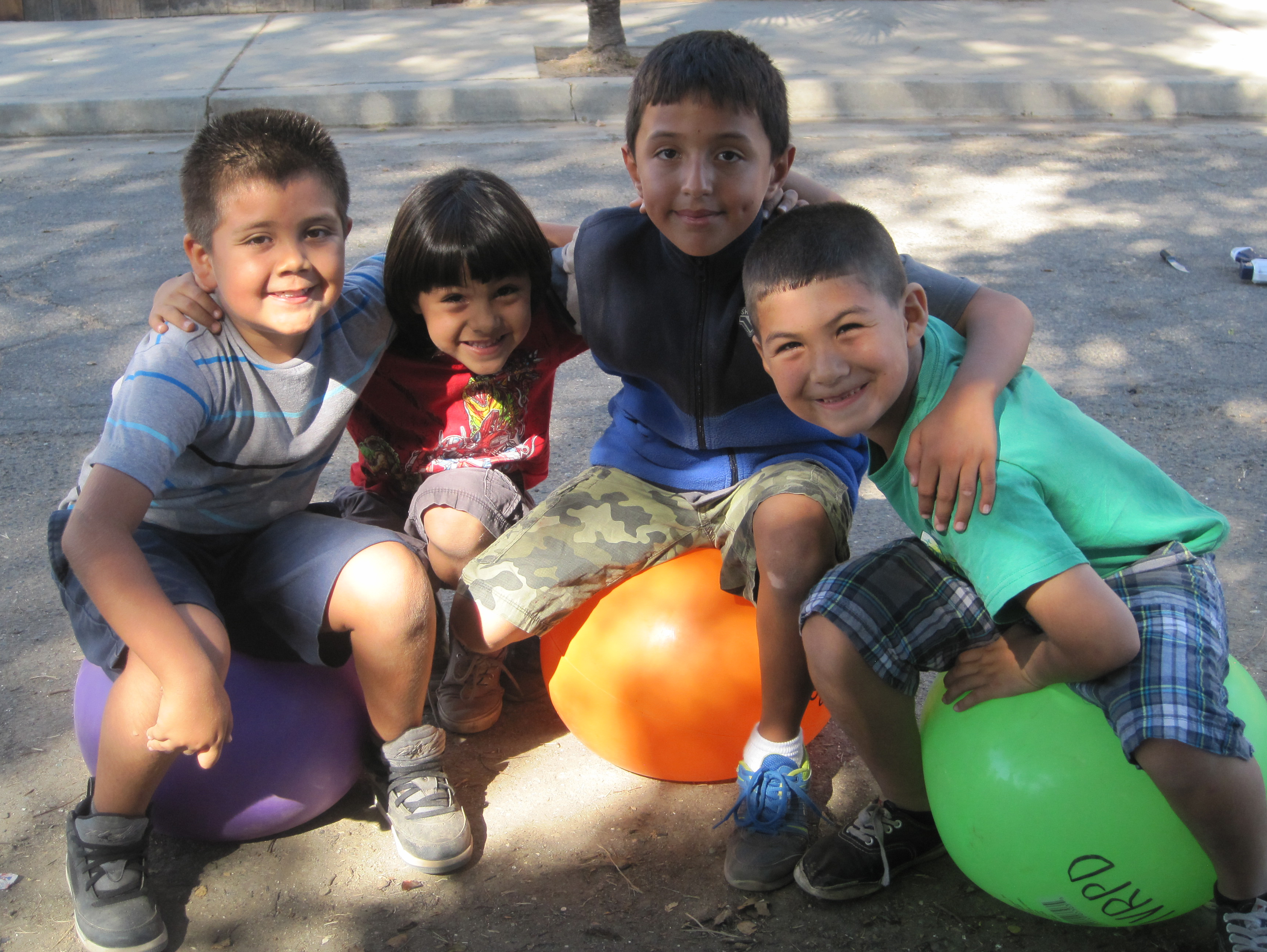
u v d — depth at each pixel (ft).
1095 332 13.08
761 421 7.20
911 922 6.09
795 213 5.77
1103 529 5.62
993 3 27.58
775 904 6.24
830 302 5.37
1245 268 14.40
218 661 5.87
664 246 7.06
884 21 25.63
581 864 6.54
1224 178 18.02
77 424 11.27
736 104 6.43
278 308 6.03
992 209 16.72
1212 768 5.03
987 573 5.30
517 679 8.11
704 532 7.26
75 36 25.38
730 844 6.44
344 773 6.63
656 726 6.66
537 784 7.19
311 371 6.44
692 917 6.14
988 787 5.51
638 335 7.19
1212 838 5.16
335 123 20.51
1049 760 5.38
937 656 5.89
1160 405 11.50
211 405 6.12
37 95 20.68
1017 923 6.07
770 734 6.49
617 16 22.20
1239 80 21.31
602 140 19.44
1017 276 14.53
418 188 6.80
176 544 6.48
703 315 6.99
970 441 5.41
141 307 13.73
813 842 6.57
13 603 8.76
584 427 11.48
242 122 6.07
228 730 5.61
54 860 6.50
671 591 6.77
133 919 5.90
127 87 21.02
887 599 5.85
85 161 18.97
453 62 22.44
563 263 7.36
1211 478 10.22
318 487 10.47
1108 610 5.12
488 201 6.66
